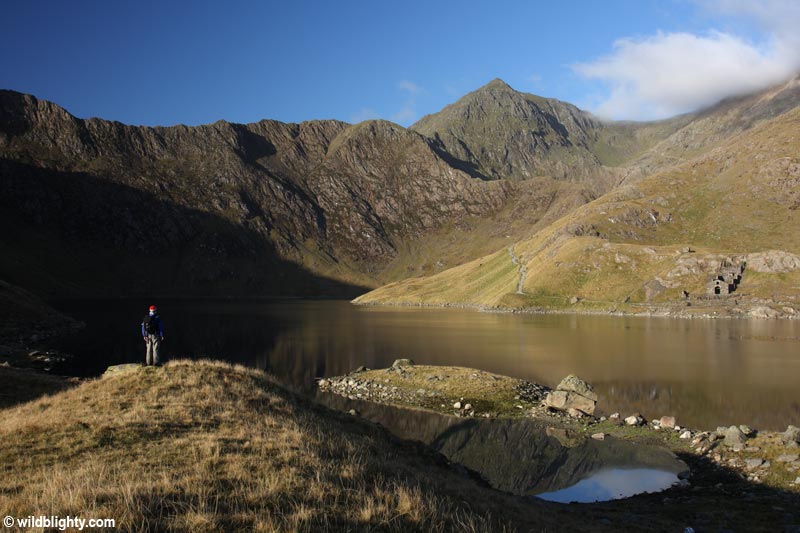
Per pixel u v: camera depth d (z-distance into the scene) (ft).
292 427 67.56
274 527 36.81
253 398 79.51
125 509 36.37
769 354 249.55
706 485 84.69
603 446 112.16
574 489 86.69
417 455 83.51
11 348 249.75
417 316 567.59
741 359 234.58
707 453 100.73
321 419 82.12
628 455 105.60
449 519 46.16
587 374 199.52
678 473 93.91
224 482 44.86
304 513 39.58
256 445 56.44
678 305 515.09
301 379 199.41
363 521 40.88
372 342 316.81
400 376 185.57
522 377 194.49
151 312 94.68
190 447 53.52
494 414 141.18
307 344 309.63
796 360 231.09
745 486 80.64
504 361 233.96
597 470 96.68
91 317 499.51
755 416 138.72
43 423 59.62
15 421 62.49
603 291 577.43
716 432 112.06
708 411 144.25
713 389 172.14
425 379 179.01
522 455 106.83
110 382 80.79
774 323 420.77
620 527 61.05
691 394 165.17
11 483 42.83
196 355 259.80
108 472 44.91
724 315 475.72
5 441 54.03
